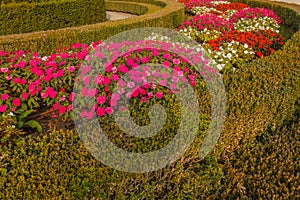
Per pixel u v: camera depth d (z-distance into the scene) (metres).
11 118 3.21
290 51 4.90
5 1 7.81
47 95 3.51
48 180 2.35
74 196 2.41
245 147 3.41
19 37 6.14
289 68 4.21
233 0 13.12
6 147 2.44
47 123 3.34
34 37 6.18
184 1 12.53
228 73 4.00
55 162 2.38
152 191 2.73
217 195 3.01
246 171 3.09
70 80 3.58
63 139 2.52
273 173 2.83
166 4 10.98
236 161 3.31
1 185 2.29
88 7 9.23
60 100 3.42
